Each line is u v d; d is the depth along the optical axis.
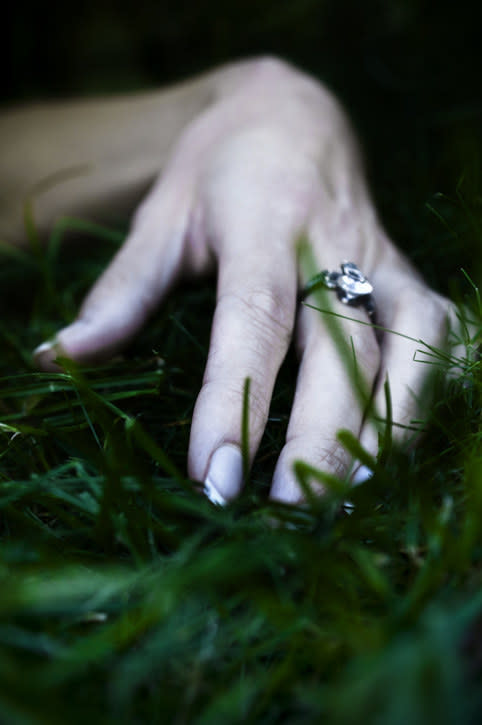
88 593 0.21
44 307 0.35
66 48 0.63
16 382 0.30
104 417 0.25
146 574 0.22
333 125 0.35
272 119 0.34
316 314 0.28
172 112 0.41
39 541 0.22
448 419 0.26
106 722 0.19
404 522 0.23
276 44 0.60
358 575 0.22
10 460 0.26
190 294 0.32
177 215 0.32
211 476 0.24
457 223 0.33
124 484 0.23
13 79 0.62
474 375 0.26
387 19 0.58
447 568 0.21
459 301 0.27
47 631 0.21
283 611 0.20
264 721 0.20
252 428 0.25
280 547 0.22
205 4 0.63
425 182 0.38
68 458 0.26
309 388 0.26
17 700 0.18
